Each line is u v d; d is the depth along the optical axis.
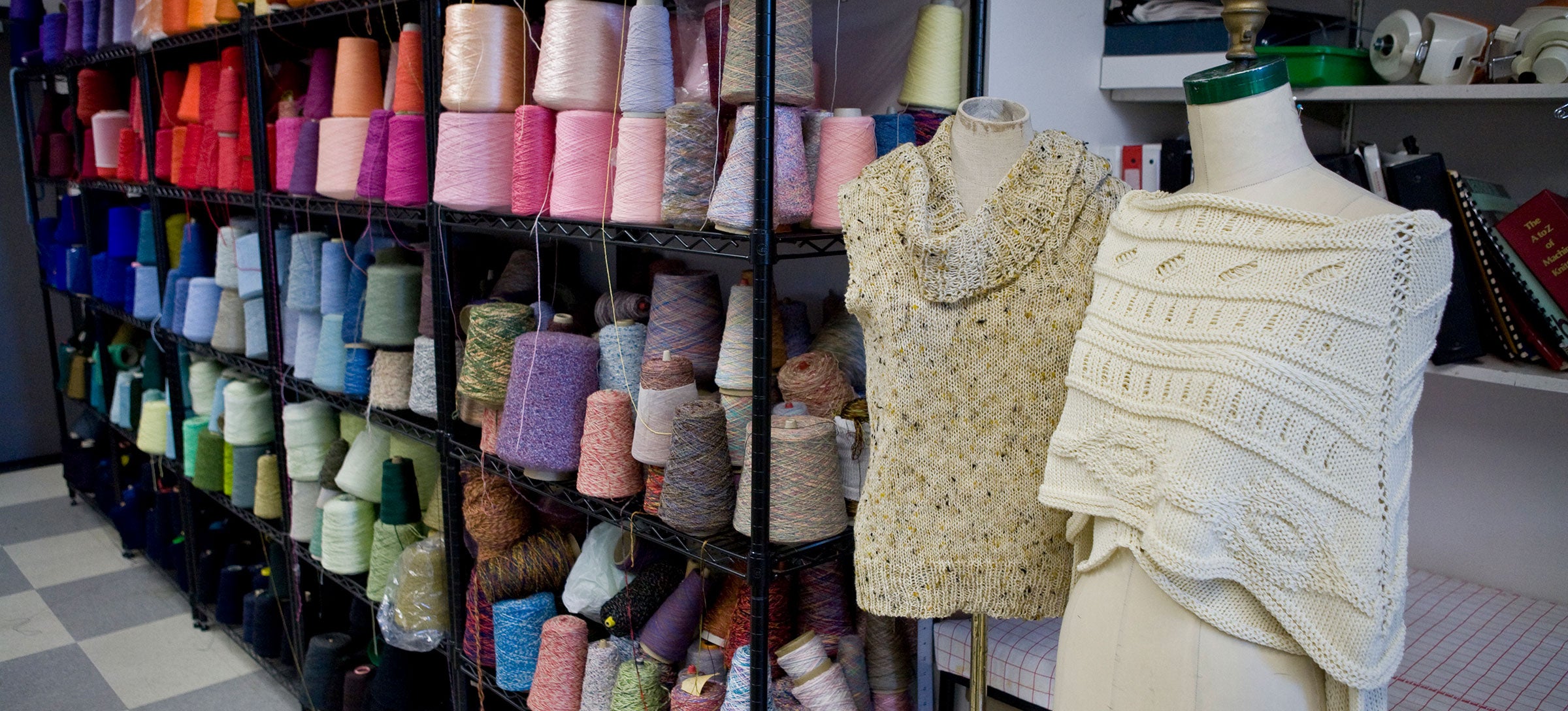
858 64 2.02
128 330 4.11
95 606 3.65
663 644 1.96
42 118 4.18
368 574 2.69
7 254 5.12
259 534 3.56
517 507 2.22
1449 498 2.04
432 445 2.44
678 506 1.67
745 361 1.73
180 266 3.31
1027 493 1.34
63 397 4.69
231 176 2.91
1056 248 1.29
